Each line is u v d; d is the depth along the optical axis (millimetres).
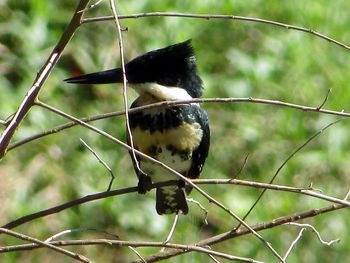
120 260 11234
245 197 11227
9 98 10617
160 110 7047
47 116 10969
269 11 11570
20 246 5309
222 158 11742
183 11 11055
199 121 7242
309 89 11273
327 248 10859
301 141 11406
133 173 11422
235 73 11906
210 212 11102
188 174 7477
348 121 11227
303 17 11344
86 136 11305
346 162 11125
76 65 11859
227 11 11211
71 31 5293
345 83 11164
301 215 5812
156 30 11375
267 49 11672
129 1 11242
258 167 11578
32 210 10664
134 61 7156
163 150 7141
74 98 11688
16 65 11195
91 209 11148
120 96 11766
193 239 10859
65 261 10906
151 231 11055
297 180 11266
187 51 7277
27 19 11562
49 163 11102
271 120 11672
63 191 11039
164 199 7539
